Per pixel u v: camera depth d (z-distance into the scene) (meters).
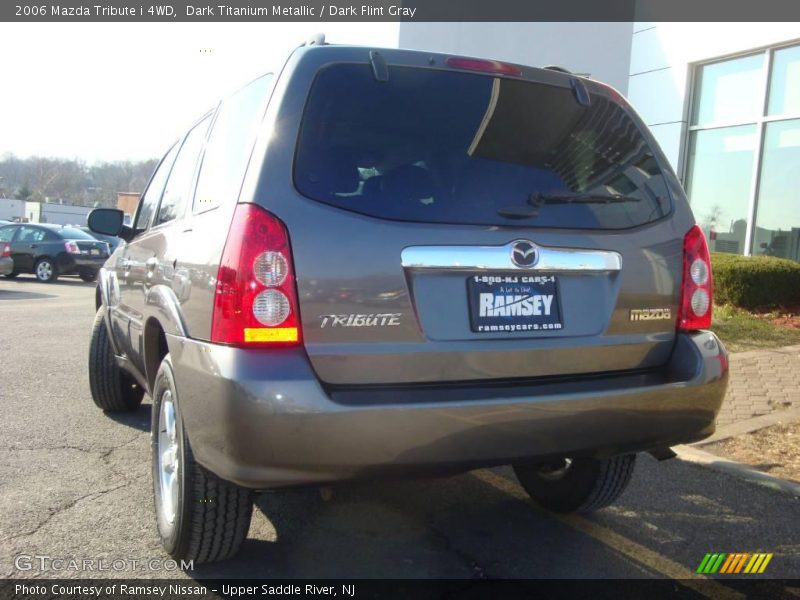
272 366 2.14
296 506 3.49
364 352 2.25
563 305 2.56
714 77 11.12
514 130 2.65
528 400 2.35
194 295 2.47
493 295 2.43
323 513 3.42
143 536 3.06
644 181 2.85
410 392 2.29
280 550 3.01
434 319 2.35
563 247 2.55
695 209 11.53
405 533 3.22
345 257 2.25
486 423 2.29
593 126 2.83
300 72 2.42
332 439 2.13
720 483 3.90
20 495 3.46
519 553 3.05
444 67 2.62
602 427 2.48
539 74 2.79
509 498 3.69
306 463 2.13
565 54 12.77
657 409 2.56
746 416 5.08
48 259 17.81
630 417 2.52
